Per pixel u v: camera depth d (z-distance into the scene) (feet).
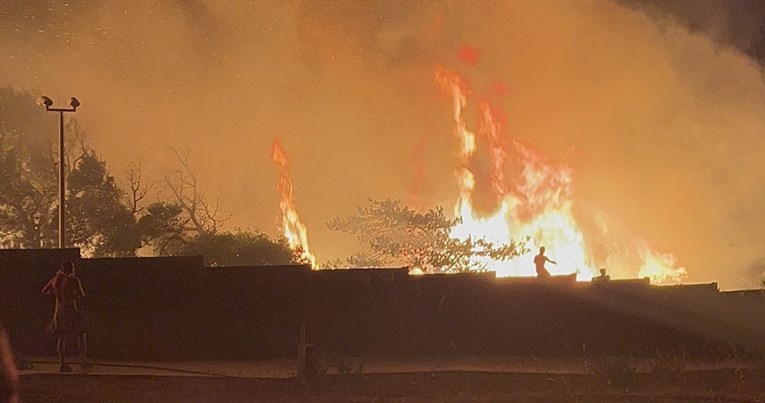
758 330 79.56
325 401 58.85
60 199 108.78
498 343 81.51
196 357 79.92
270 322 81.00
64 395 60.13
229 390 62.28
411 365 73.97
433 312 82.12
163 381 65.26
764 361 75.87
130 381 65.26
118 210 140.26
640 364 73.77
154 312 80.12
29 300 79.36
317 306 81.66
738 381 64.85
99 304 79.82
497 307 81.87
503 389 62.80
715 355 79.20
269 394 61.26
